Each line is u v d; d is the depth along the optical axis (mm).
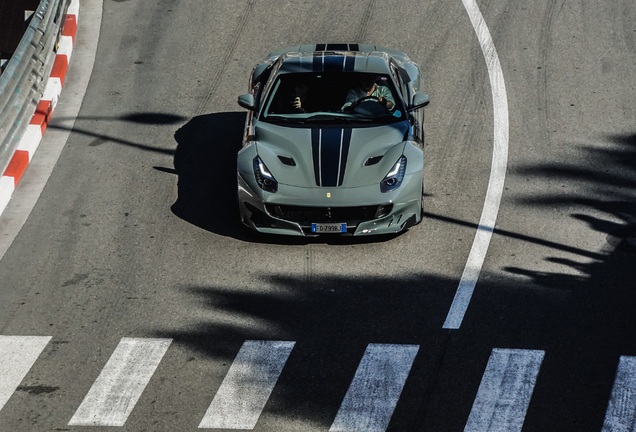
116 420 14047
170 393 14641
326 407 14234
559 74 25203
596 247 18359
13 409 14336
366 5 29047
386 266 17906
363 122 19453
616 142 22172
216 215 19781
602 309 16531
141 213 19891
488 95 24312
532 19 28016
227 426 13844
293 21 28281
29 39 23828
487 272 17656
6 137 21297
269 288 17344
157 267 18078
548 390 14555
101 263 18250
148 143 22641
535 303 16719
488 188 20484
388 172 18250
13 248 18797
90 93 25000
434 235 18891
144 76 25750
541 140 22328
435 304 16766
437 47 26688
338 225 17984
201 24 28281
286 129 19266
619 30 27234
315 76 20109
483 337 15852
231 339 15945
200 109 24141
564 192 20297
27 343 15977
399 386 14695
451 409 14164
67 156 22141
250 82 22000
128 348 15773
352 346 15695
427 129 22859
